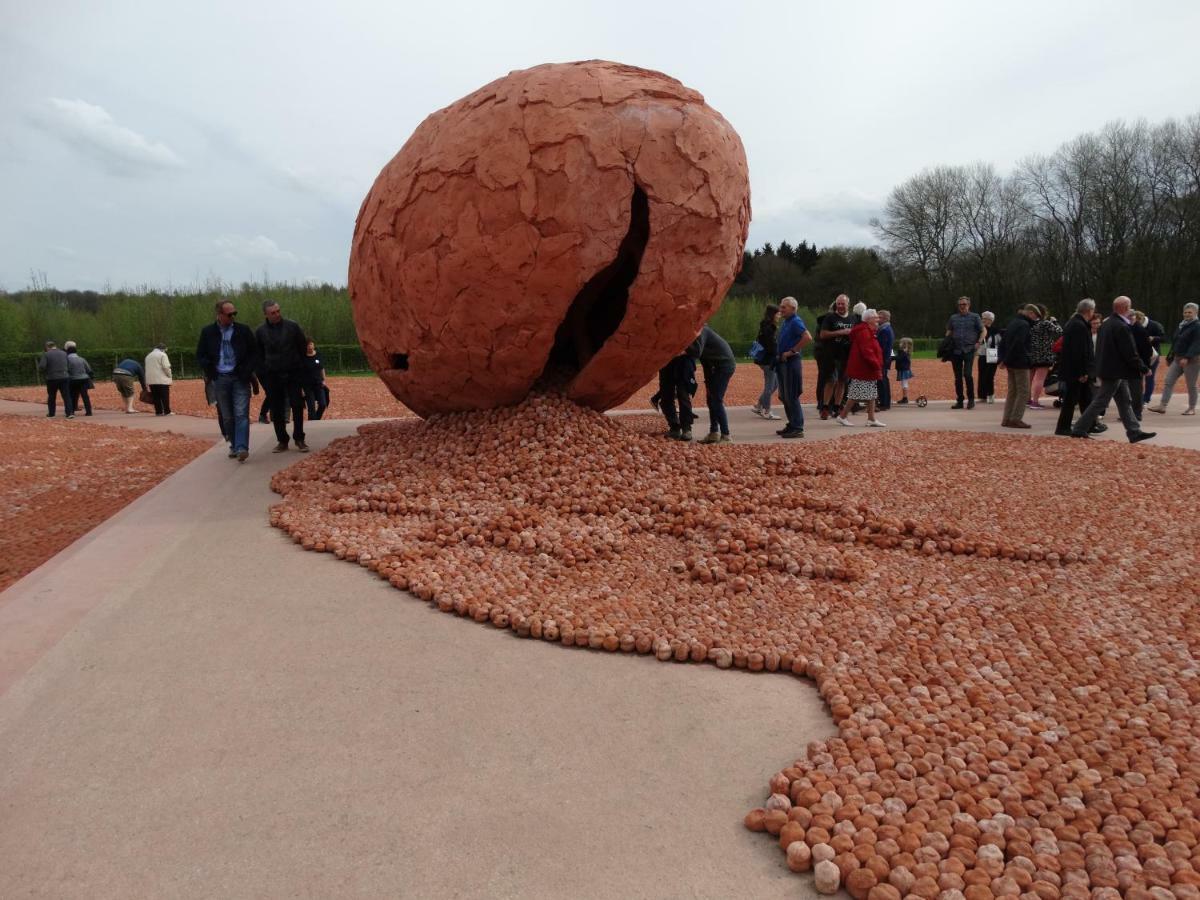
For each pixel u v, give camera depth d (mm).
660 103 5891
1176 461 7863
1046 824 2307
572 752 2746
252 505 6289
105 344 40938
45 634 3674
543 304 5965
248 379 8500
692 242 6012
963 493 6566
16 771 2596
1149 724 2869
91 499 8508
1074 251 47750
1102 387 9422
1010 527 5551
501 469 6000
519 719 2971
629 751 2760
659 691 3217
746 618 3906
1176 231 43656
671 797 2496
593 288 7438
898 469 7523
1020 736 2793
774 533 5082
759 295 62688
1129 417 9422
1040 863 2137
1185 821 2295
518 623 3773
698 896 2068
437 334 6336
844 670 3312
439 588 4219
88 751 2715
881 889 2008
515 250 5781
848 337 12078
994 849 2170
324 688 3195
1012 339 10820
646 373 6895
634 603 4070
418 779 2572
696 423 11672
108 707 3018
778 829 2297
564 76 5887
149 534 5406
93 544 5156
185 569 4645
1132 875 2080
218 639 3656
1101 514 5906
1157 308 44219
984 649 3551
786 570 4617
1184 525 5602
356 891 2061
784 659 3443
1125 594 4293
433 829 2316
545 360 6410
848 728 2820
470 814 2389
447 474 6098
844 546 5137
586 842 2268
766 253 69500
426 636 3730
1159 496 6434
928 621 3855
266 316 8758
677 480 6078
